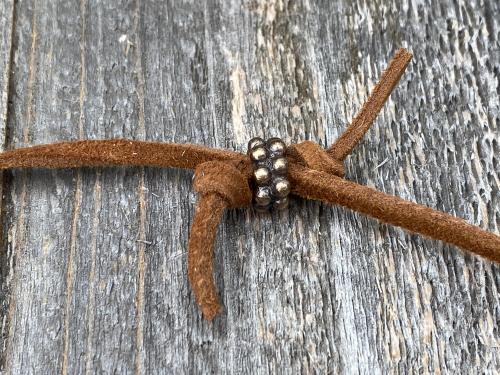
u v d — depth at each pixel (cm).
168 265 7
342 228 8
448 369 7
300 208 8
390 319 7
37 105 8
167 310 7
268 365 7
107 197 8
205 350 7
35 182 8
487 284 7
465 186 8
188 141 8
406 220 7
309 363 7
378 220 8
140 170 8
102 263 7
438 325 7
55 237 7
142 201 8
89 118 8
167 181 8
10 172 8
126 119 8
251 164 7
